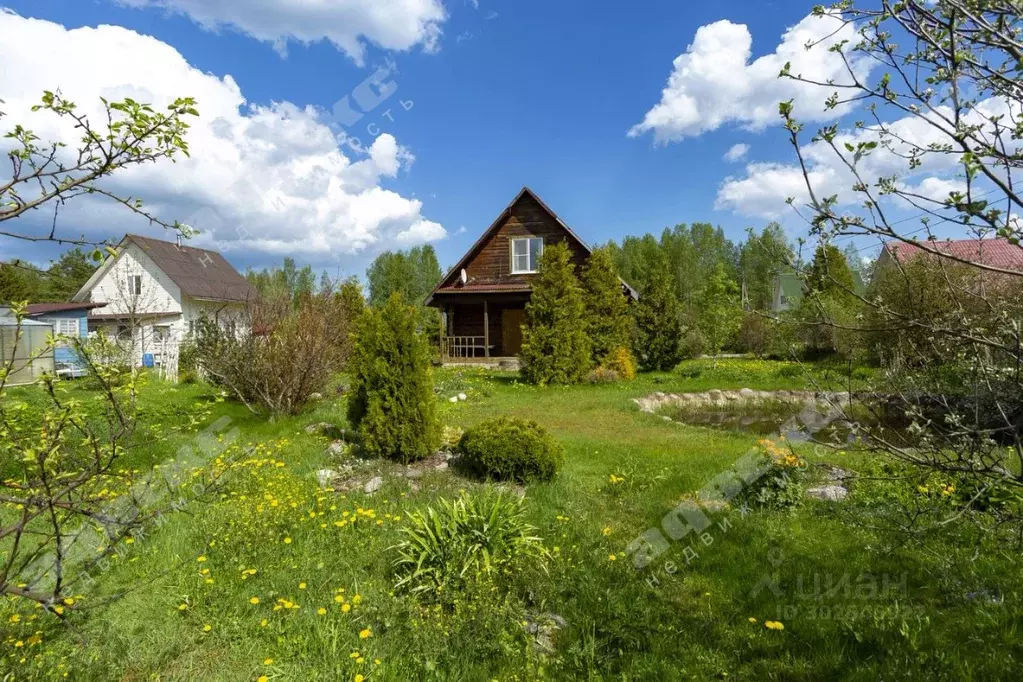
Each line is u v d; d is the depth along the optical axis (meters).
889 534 4.30
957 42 1.95
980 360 2.45
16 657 2.97
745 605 3.68
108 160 2.02
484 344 21.89
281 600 3.51
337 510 5.14
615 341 17.17
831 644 3.20
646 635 3.26
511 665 3.06
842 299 12.04
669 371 18.80
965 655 3.03
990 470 2.38
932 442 2.74
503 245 22.02
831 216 2.06
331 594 3.73
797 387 14.33
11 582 2.70
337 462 6.94
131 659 3.06
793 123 2.09
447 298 21.67
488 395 13.59
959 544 4.16
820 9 2.17
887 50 2.13
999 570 3.82
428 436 6.86
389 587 3.86
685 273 47.97
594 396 13.39
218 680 2.93
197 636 3.29
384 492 5.75
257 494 5.49
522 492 5.96
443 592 3.67
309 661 3.07
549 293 15.51
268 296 12.83
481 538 4.14
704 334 23.53
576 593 3.77
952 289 2.44
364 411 7.34
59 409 2.24
